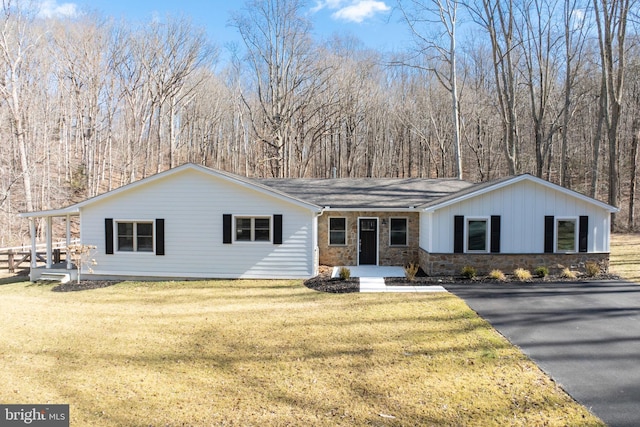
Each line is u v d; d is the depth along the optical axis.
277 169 30.89
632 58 27.88
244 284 13.42
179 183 14.24
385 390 5.46
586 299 10.34
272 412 4.91
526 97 34.28
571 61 27.52
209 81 42.62
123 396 5.30
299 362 6.48
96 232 14.55
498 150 36.72
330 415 4.82
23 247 20.25
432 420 4.69
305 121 32.28
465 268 13.29
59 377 5.87
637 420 4.66
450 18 22.86
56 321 8.91
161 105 33.75
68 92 34.16
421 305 9.97
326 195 17.31
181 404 5.10
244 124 43.38
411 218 16.14
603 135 34.62
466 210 13.82
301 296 11.54
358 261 16.34
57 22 31.27
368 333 7.85
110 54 33.25
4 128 27.66
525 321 8.53
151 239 14.48
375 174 41.00
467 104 35.06
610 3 22.23
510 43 23.47
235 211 14.20
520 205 13.71
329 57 33.50
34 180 30.02
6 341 7.40
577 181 37.12
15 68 25.09
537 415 4.78
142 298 11.70
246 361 6.54
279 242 14.11
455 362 6.39
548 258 13.71
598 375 5.88
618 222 28.23
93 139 32.50
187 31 35.59
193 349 7.10
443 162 36.97
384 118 40.94
